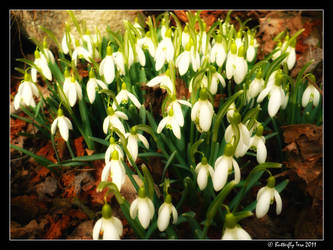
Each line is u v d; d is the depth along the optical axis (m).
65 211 0.29
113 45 0.40
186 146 0.31
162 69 0.35
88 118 0.33
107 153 0.25
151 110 0.32
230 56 0.30
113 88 0.36
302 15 0.52
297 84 0.30
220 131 0.31
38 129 0.39
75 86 0.31
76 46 0.36
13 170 0.34
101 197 0.29
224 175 0.21
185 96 0.33
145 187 0.21
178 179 0.30
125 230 0.27
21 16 0.48
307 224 0.27
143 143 0.29
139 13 0.50
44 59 0.34
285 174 0.30
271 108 0.27
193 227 0.23
